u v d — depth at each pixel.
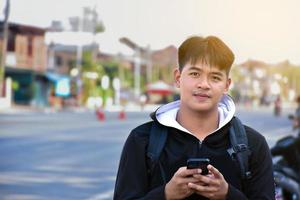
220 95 2.73
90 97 79.19
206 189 2.50
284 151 6.97
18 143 22.47
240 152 2.72
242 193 2.58
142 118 48.38
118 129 32.09
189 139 2.71
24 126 33.53
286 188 6.90
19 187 11.67
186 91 2.73
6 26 54.88
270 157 2.80
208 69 2.69
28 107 65.75
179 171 2.52
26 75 70.69
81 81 78.12
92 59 84.88
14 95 70.50
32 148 20.58
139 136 2.80
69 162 16.36
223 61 2.70
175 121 2.71
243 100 123.00
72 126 34.66
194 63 2.70
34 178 13.05
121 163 2.82
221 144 2.72
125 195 2.75
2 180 12.62
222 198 2.54
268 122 44.34
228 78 2.78
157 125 2.78
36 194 10.88
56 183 12.32
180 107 2.80
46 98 73.31
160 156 2.73
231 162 2.71
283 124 40.78
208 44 2.71
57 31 74.62
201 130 2.75
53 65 77.44
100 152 19.28
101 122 40.28
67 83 72.12
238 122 2.78
